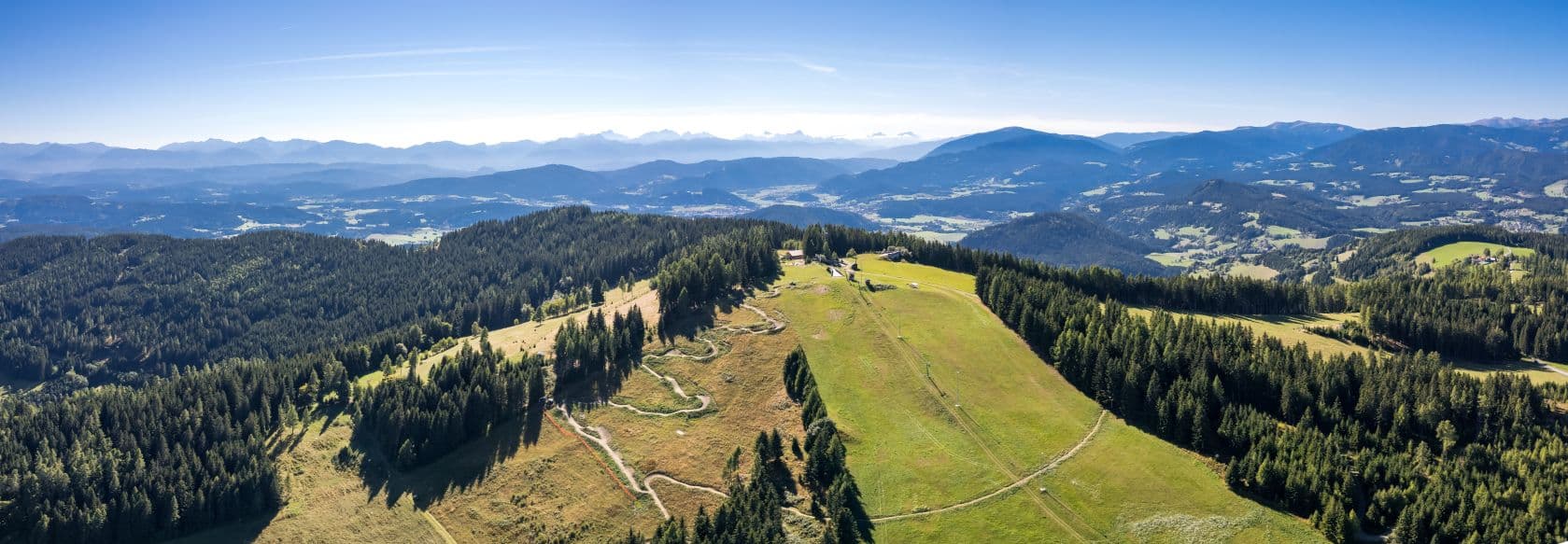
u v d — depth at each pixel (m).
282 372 196.50
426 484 147.00
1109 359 155.25
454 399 161.62
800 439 142.88
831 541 116.75
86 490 147.00
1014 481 130.62
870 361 168.12
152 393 186.38
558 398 165.62
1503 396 145.62
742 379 165.25
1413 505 115.12
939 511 123.81
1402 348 197.38
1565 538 108.88
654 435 151.25
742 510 122.44
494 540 131.75
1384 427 141.50
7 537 142.00
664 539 119.19
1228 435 135.50
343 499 146.00
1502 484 122.81
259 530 140.62
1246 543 114.94
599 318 191.50
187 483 148.12
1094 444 139.88
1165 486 127.69
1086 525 120.44
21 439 167.00
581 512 134.25
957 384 160.00
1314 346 192.75
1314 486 119.88
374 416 166.25
